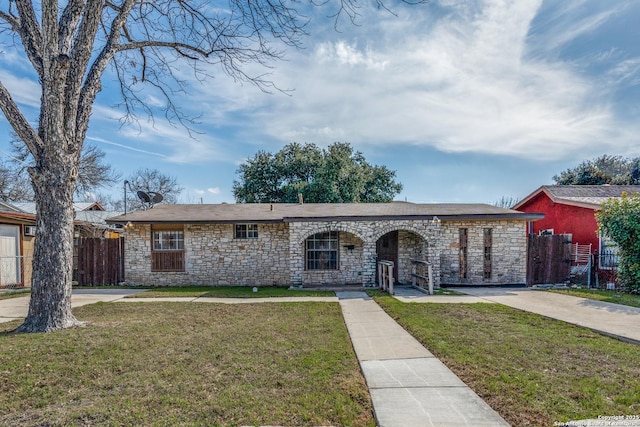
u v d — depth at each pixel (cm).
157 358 467
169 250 1357
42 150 614
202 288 1254
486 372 416
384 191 3000
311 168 2869
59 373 416
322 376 407
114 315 751
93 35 654
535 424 300
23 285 1364
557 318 699
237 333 593
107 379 400
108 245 1351
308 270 1340
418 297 1001
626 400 339
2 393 366
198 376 408
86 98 671
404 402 342
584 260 1320
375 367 441
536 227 1720
